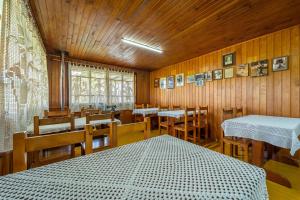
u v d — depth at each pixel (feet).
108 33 9.19
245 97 10.46
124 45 11.20
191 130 11.83
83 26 8.30
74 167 2.43
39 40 8.64
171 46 11.41
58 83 13.71
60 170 2.33
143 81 19.88
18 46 4.31
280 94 8.88
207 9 6.84
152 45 11.21
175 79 16.53
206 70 13.14
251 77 10.18
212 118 12.58
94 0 6.18
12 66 4.00
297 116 8.24
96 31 8.91
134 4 6.45
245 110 10.45
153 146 3.38
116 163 2.56
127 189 1.83
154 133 13.99
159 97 18.85
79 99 14.73
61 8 6.67
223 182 1.93
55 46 11.44
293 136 5.25
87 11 6.93
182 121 11.41
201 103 13.55
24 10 5.12
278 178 5.94
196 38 9.95
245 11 7.02
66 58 14.16
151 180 2.03
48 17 7.35
